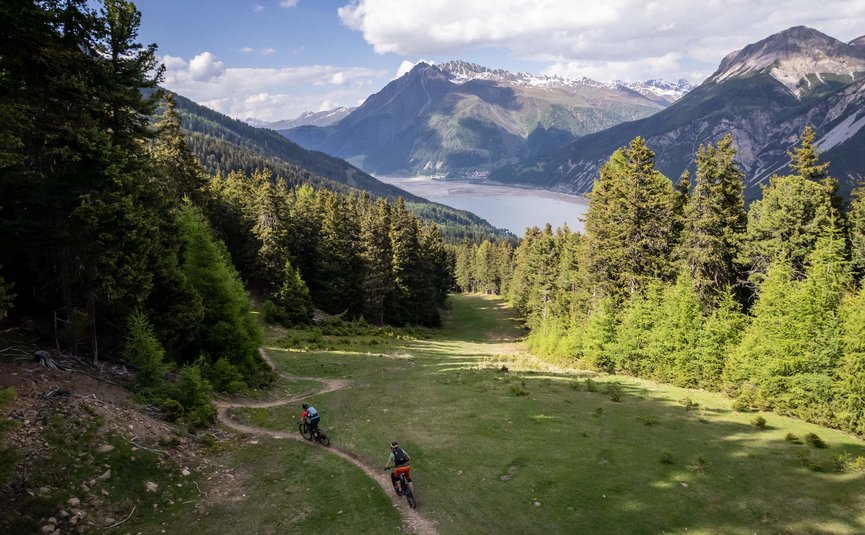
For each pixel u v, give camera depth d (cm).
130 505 1288
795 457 1766
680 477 1562
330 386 3028
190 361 2772
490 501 1410
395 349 4866
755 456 1767
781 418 2316
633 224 3903
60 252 2056
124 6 2225
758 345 2631
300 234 7019
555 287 6488
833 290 2494
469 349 5628
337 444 1909
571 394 2758
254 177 8581
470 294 15012
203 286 2867
